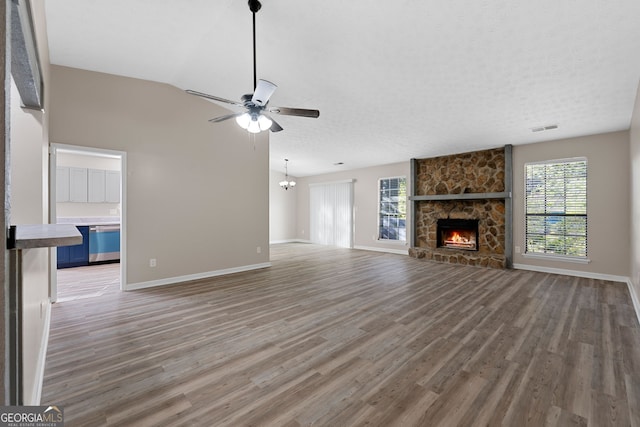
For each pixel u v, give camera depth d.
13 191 2.47
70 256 5.67
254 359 2.30
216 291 4.18
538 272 5.51
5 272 0.88
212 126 5.08
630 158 4.61
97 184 6.42
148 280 4.36
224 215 5.27
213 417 1.65
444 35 3.00
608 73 3.29
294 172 10.47
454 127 5.19
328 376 2.07
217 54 3.67
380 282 4.74
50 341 2.59
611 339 2.66
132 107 4.20
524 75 3.49
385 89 4.20
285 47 3.48
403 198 8.09
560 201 5.45
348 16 2.88
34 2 1.83
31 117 2.53
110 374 2.08
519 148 5.91
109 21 2.96
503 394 1.87
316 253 8.07
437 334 2.77
